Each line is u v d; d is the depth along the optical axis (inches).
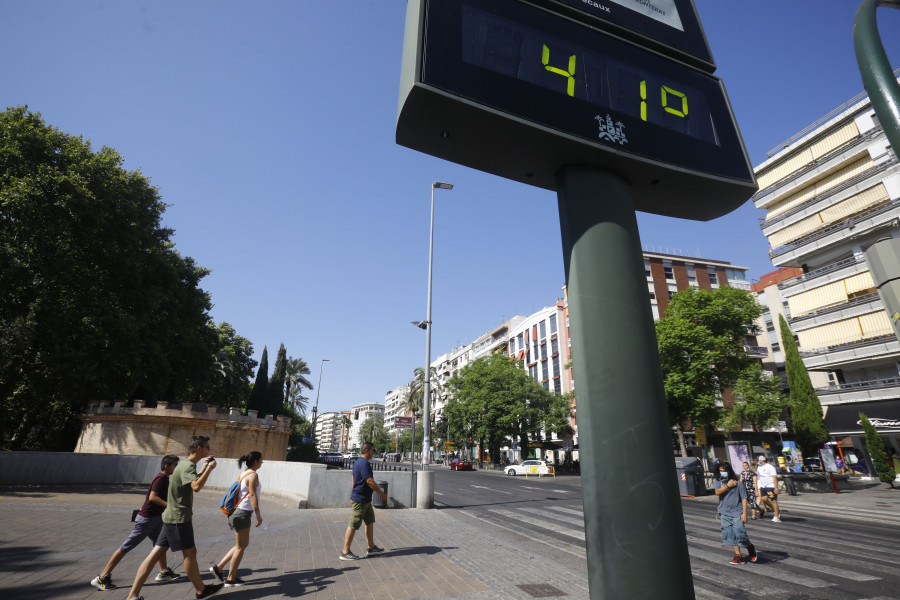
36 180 727.7
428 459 790.5
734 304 1078.4
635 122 117.0
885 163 1026.1
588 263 99.4
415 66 96.0
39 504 433.1
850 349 1040.8
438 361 3858.3
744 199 133.2
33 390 864.3
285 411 1931.6
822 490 746.2
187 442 919.0
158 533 214.8
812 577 249.9
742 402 1039.6
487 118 99.5
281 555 275.9
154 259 982.4
